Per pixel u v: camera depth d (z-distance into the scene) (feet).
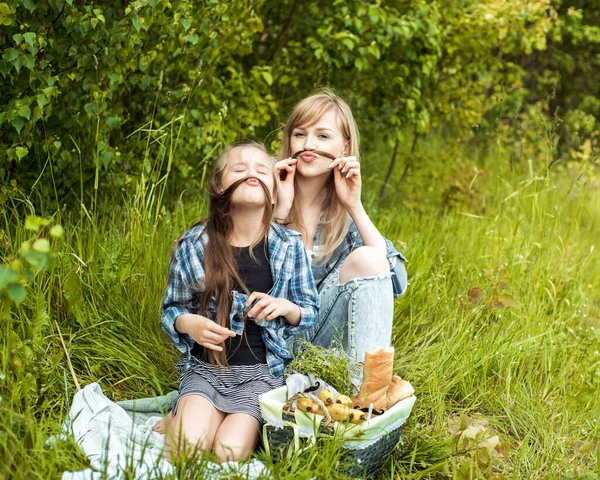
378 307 8.82
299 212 9.93
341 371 8.38
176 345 8.69
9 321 8.56
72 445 7.47
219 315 8.59
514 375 11.03
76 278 9.88
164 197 14.60
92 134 12.05
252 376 8.57
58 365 9.14
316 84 17.47
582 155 23.04
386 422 7.86
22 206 11.54
